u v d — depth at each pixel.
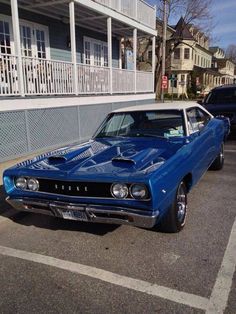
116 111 5.36
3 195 5.36
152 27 15.84
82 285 2.98
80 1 10.00
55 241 3.90
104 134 5.13
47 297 2.83
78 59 14.11
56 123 9.34
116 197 3.29
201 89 49.03
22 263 3.41
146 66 36.50
